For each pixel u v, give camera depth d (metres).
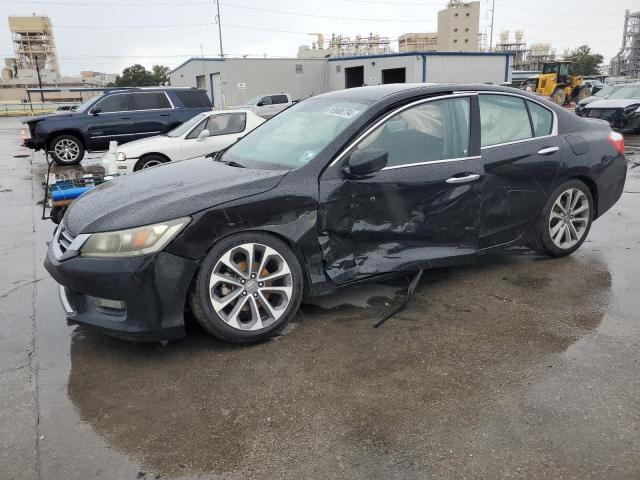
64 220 3.59
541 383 2.93
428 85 4.13
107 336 3.61
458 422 2.62
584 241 5.37
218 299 3.27
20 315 4.00
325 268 3.61
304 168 3.52
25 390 2.99
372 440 2.51
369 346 3.38
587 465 2.31
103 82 103.50
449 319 3.74
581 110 17.78
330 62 44.78
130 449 2.48
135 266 3.04
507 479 2.24
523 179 4.34
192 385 3.00
